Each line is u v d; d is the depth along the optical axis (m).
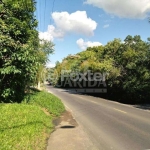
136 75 20.30
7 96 8.62
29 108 8.35
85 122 9.19
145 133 7.34
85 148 5.64
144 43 22.84
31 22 9.95
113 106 15.12
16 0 8.28
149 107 15.41
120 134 7.20
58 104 12.03
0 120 6.22
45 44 18.44
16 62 8.05
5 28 7.78
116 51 25.27
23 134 5.58
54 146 5.69
